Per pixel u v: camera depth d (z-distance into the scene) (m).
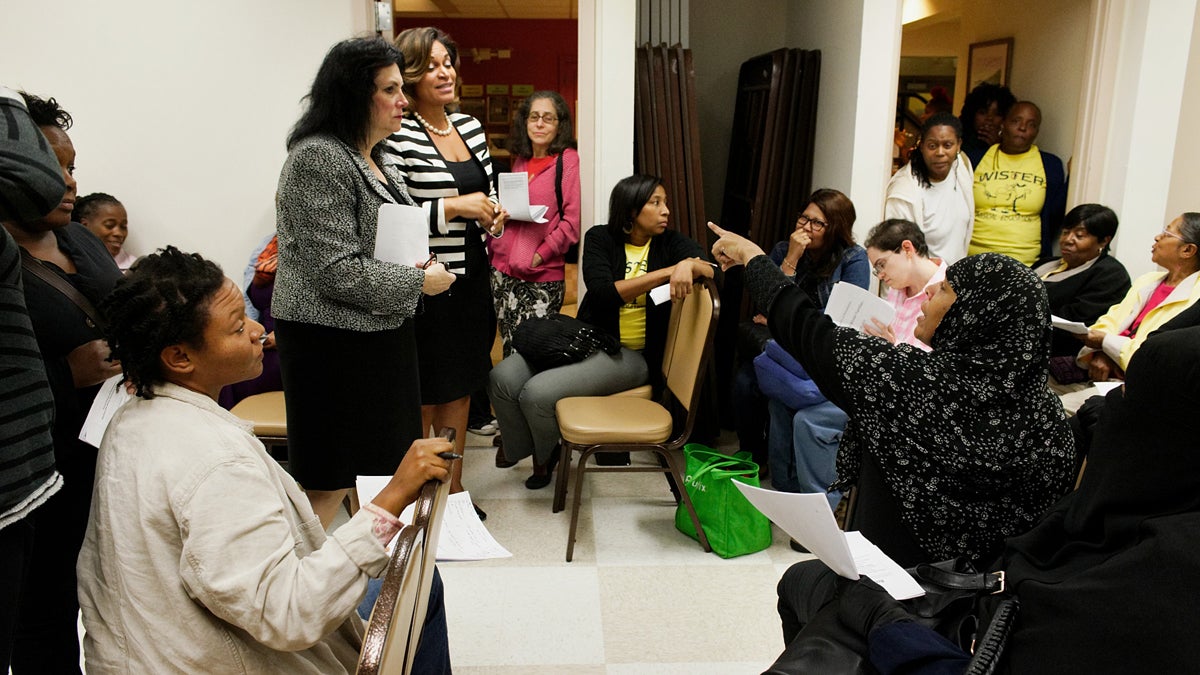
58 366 1.50
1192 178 3.94
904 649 1.07
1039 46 4.16
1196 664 0.79
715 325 2.67
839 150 3.63
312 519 1.30
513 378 3.13
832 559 1.29
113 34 3.21
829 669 1.16
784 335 1.64
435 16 8.31
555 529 2.92
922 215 3.54
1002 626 1.00
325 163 1.95
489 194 2.87
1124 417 0.95
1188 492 0.90
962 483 1.46
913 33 5.75
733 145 4.47
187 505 1.04
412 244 2.10
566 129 3.60
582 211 3.57
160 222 3.38
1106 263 3.43
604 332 3.20
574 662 2.17
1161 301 3.06
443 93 2.65
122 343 1.12
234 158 3.36
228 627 1.10
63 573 1.55
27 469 1.17
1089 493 1.01
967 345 1.46
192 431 1.10
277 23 3.27
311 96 2.03
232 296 1.17
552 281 3.48
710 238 3.92
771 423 3.05
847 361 1.49
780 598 1.53
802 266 3.29
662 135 3.76
